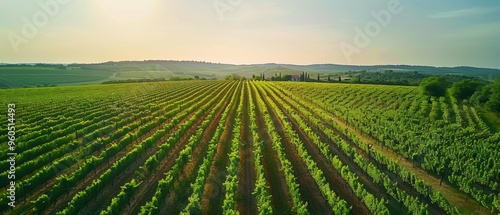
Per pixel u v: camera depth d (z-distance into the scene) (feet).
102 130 163.73
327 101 292.20
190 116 226.58
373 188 104.83
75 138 159.84
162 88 446.60
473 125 193.67
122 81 614.75
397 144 147.23
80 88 427.33
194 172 115.65
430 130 173.37
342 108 238.89
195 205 80.28
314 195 97.25
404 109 252.42
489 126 206.49
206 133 171.12
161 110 237.86
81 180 108.17
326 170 118.83
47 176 103.19
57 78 650.43
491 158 122.01
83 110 235.81
